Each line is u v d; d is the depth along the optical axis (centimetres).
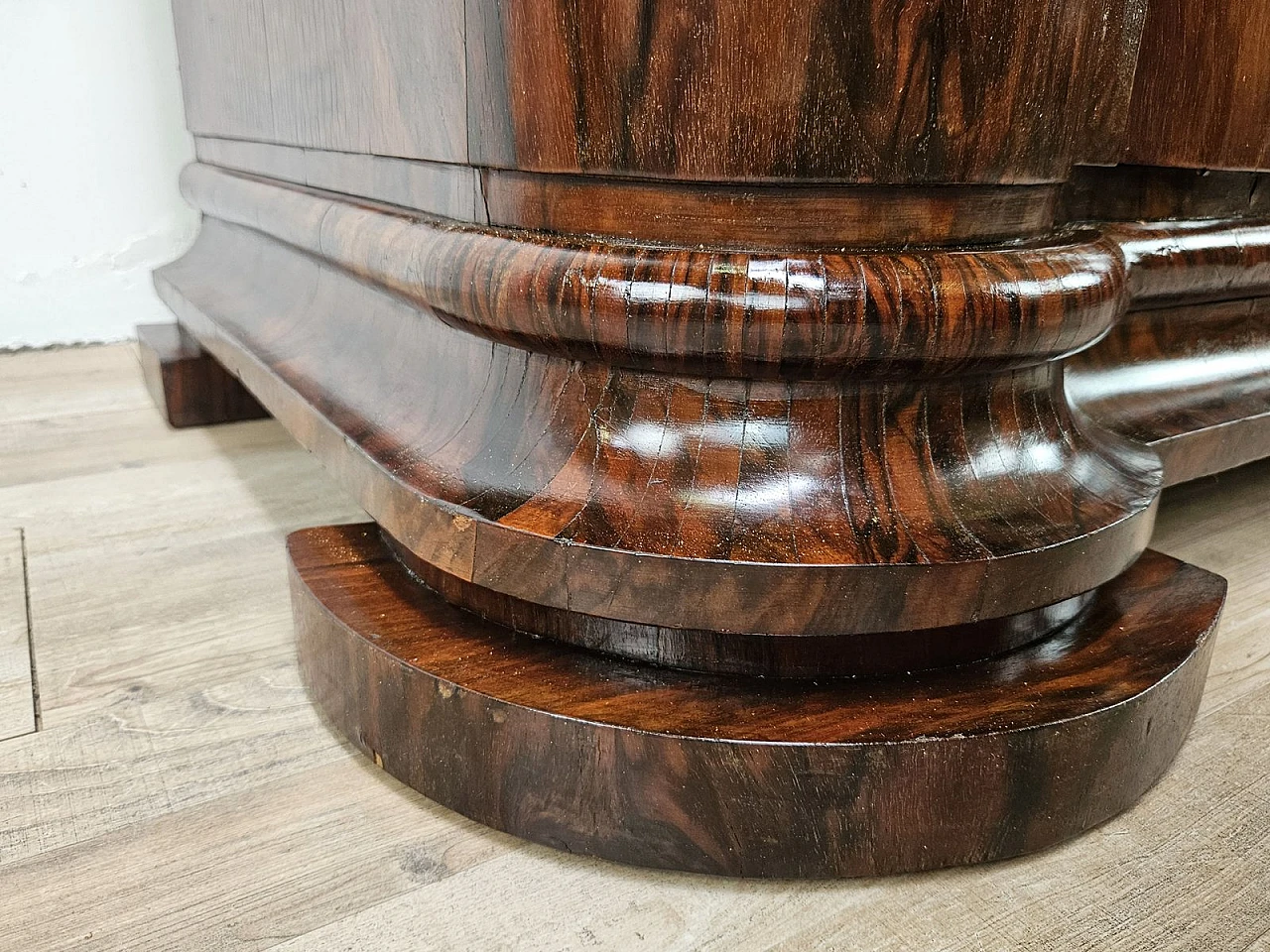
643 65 39
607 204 42
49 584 68
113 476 90
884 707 41
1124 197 60
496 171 46
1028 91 40
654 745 38
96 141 135
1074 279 42
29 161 132
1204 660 48
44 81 130
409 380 58
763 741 38
